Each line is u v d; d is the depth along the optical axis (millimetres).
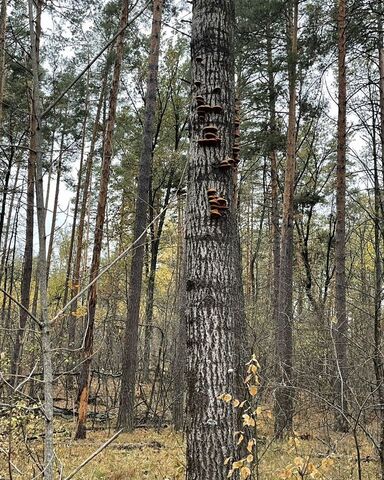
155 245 23625
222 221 4641
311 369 7625
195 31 5102
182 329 15000
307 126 23594
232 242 4707
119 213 24109
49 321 2219
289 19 16422
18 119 19109
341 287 12352
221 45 4988
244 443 5688
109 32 17875
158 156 22812
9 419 5750
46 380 2197
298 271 24734
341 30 13953
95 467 8594
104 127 22922
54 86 20219
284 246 15922
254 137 18156
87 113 22766
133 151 23625
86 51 17828
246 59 16797
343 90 14109
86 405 12500
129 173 23844
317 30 14969
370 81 13094
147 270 24797
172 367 17062
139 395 17594
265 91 17953
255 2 14367
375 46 14219
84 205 21328
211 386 4305
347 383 5977
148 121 14875
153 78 15039
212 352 4375
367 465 7102
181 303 15242
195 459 4219
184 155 21938
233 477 4164
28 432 6535
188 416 4363
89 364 12688
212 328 4414
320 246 28125
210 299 4473
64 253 27391
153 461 9227
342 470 6449
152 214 22359
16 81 17438
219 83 4910
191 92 5020
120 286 25031
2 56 14578
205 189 4703
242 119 17812
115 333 17969
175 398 14250
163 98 23938
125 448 10992
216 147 4773
